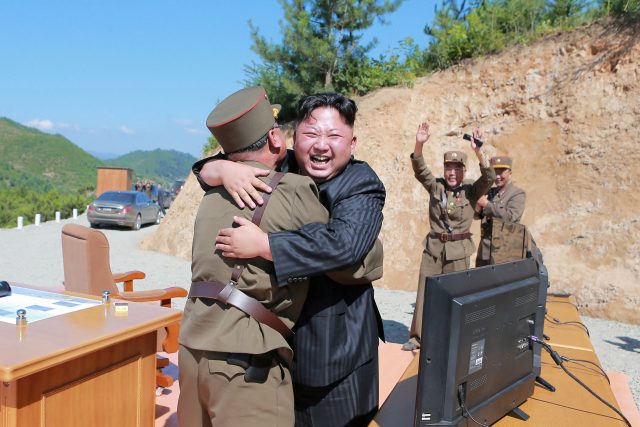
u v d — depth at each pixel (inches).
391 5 501.0
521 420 99.3
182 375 87.0
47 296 112.7
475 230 421.4
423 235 426.0
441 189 213.8
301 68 515.5
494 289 92.1
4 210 1031.0
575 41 424.2
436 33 502.9
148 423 104.0
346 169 95.2
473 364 86.6
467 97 458.9
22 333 85.9
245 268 81.4
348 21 510.0
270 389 81.8
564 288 350.0
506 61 449.4
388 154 465.7
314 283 91.9
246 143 88.7
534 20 465.1
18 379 78.4
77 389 88.6
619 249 352.8
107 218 749.9
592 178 384.5
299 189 84.0
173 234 556.1
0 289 109.8
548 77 427.5
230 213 83.9
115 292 157.9
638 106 385.1
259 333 81.0
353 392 94.7
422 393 83.1
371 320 97.8
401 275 414.9
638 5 403.9
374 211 89.1
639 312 321.7
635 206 361.4
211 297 82.2
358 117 489.4
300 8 514.3
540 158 411.5
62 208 1064.8
